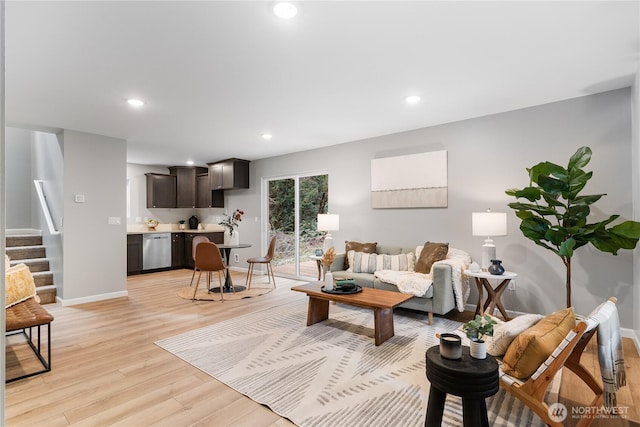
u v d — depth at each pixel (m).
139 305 4.27
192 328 3.38
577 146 3.34
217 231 7.40
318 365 2.53
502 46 2.33
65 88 2.99
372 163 4.89
